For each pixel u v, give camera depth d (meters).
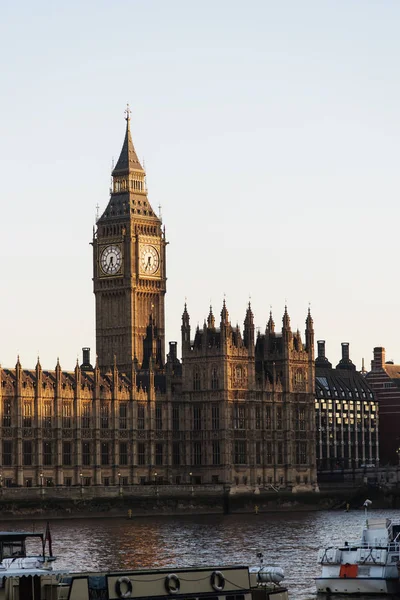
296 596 175.12
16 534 149.50
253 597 152.88
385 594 174.50
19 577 141.12
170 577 146.88
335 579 176.75
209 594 148.38
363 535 181.38
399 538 179.75
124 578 144.88
